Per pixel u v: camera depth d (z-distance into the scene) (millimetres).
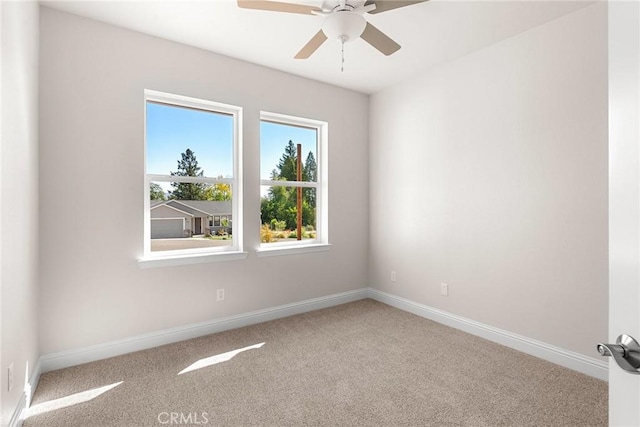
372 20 2418
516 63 2631
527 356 2533
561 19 2367
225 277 3062
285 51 2941
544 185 2475
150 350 2611
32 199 2041
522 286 2623
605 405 1911
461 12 2312
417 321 3299
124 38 2547
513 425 1743
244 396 1994
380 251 3975
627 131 663
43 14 2244
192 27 2543
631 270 653
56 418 1781
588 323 2266
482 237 2900
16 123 1693
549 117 2439
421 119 3438
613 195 692
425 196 3404
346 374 2258
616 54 686
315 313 3547
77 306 2375
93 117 2426
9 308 1572
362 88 3861
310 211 3807
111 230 2504
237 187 3215
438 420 1780
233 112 3188
